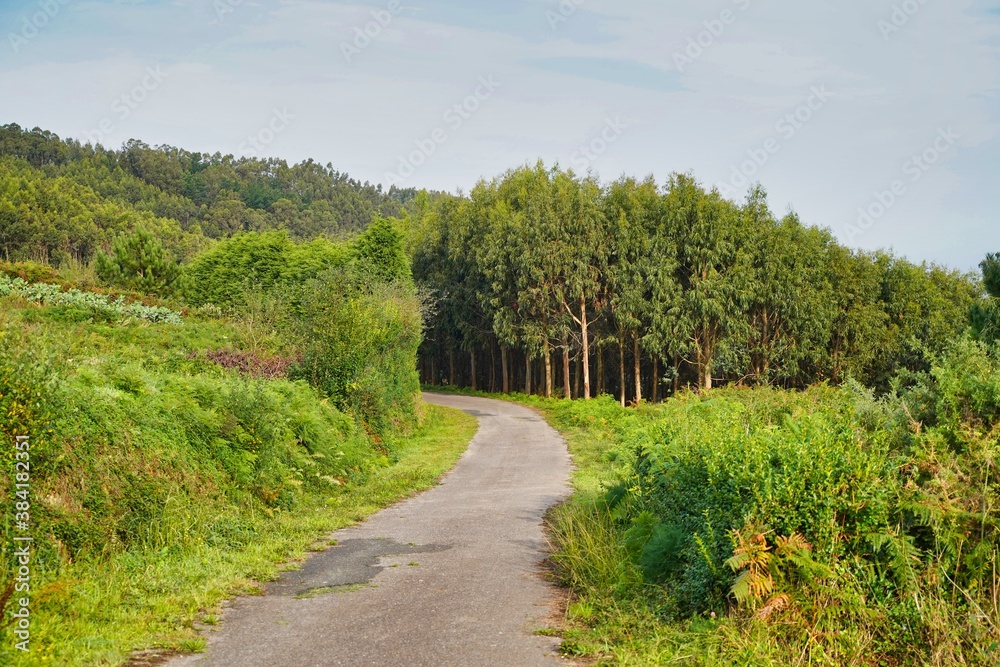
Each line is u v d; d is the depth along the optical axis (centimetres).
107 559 844
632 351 5184
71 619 666
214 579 842
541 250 4550
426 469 1888
